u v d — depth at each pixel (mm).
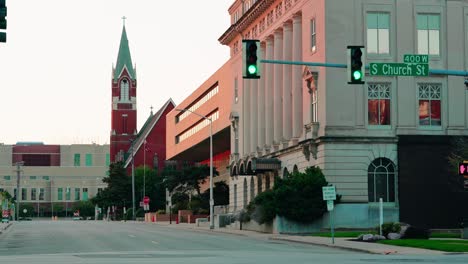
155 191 151875
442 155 60188
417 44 60750
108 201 153625
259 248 38688
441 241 40375
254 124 84875
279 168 72875
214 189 110625
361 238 44125
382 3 60562
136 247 39562
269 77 79312
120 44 190750
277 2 75625
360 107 59719
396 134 59781
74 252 35188
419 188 59688
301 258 29109
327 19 60031
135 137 187750
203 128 111250
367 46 60406
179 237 52938
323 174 59062
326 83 59719
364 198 58875
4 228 75688
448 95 60719
